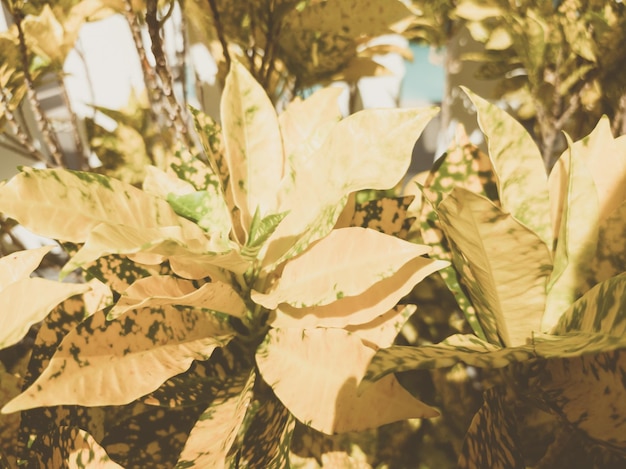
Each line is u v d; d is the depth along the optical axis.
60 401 0.27
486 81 0.83
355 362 0.30
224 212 0.36
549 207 0.30
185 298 0.30
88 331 0.29
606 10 0.59
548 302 0.31
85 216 0.30
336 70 0.56
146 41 0.73
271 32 0.51
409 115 0.32
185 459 0.29
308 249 0.33
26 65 0.50
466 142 0.35
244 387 0.34
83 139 0.76
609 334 0.24
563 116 0.62
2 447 0.35
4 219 0.54
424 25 0.74
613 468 0.32
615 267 0.30
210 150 0.36
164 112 0.47
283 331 0.33
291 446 0.35
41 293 0.32
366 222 0.38
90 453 0.30
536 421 0.34
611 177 0.33
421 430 0.35
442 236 0.35
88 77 0.69
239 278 0.35
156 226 0.33
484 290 0.29
